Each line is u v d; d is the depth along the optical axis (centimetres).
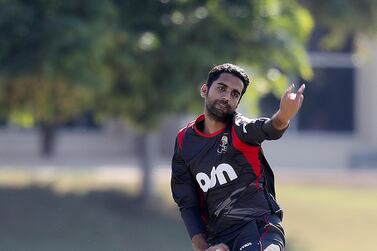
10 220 5812
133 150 9950
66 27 4750
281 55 5450
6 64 4888
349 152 10000
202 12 5362
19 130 9694
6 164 8475
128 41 5225
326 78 10050
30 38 4856
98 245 5541
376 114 10006
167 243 5650
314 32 9894
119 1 5356
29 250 5269
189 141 2091
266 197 2075
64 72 4806
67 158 9400
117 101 5572
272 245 2022
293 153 9938
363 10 7162
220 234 2098
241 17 5297
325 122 10088
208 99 2045
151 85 5422
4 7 4919
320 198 6919
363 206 6719
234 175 2048
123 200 6366
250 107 5691
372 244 5847
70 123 9819
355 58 9831
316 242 5869
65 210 6069
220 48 5294
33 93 5334
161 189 6681
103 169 8062
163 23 5378
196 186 2150
